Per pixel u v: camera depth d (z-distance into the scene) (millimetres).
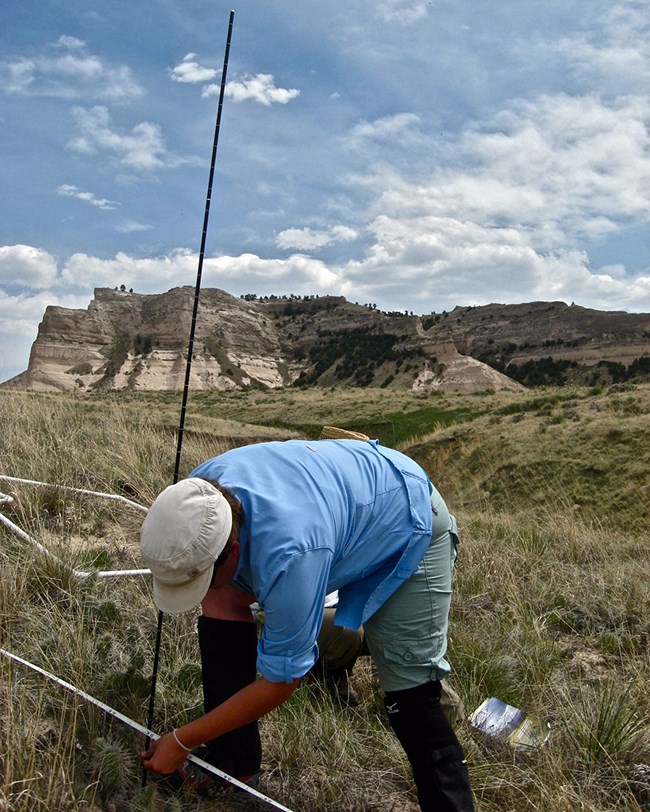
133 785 2775
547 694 3998
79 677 3174
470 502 21000
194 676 3414
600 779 3342
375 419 37156
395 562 2607
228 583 2562
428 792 2652
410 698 2701
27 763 2586
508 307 179250
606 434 21578
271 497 2314
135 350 159375
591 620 5129
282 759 3158
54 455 6598
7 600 3699
